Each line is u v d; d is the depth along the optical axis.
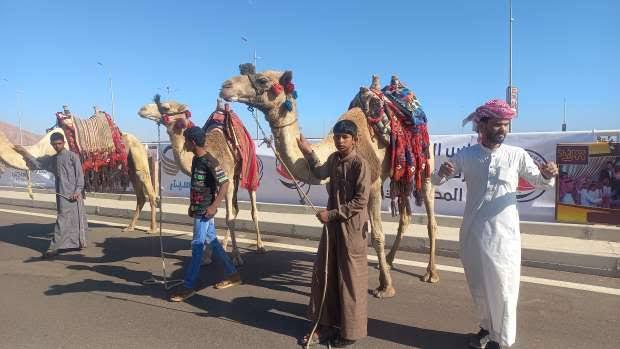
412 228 8.77
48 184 16.92
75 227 7.66
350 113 5.33
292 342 4.26
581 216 8.05
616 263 6.22
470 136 9.16
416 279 6.12
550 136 8.30
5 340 4.28
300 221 9.59
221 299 5.43
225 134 6.71
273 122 5.21
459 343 4.21
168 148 13.22
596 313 4.87
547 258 6.66
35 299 5.44
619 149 7.72
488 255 3.64
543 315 4.81
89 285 5.99
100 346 4.15
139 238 9.02
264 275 6.38
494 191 3.71
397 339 4.29
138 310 5.07
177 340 4.29
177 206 12.25
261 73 5.12
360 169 4.02
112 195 14.51
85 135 8.49
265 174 11.49
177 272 6.61
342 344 4.15
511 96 16.14
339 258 4.10
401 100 5.70
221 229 9.89
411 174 5.54
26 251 7.95
